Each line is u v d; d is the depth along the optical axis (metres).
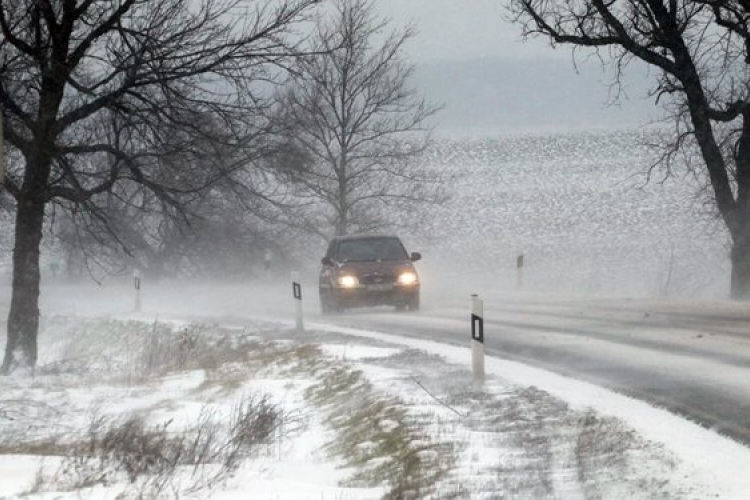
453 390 41.03
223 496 27.47
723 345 51.75
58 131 62.44
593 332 61.19
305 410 42.72
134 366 66.69
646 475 25.30
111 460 33.06
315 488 28.17
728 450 27.86
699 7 90.44
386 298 86.62
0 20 59.06
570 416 33.94
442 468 27.81
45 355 85.69
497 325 68.38
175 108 62.84
